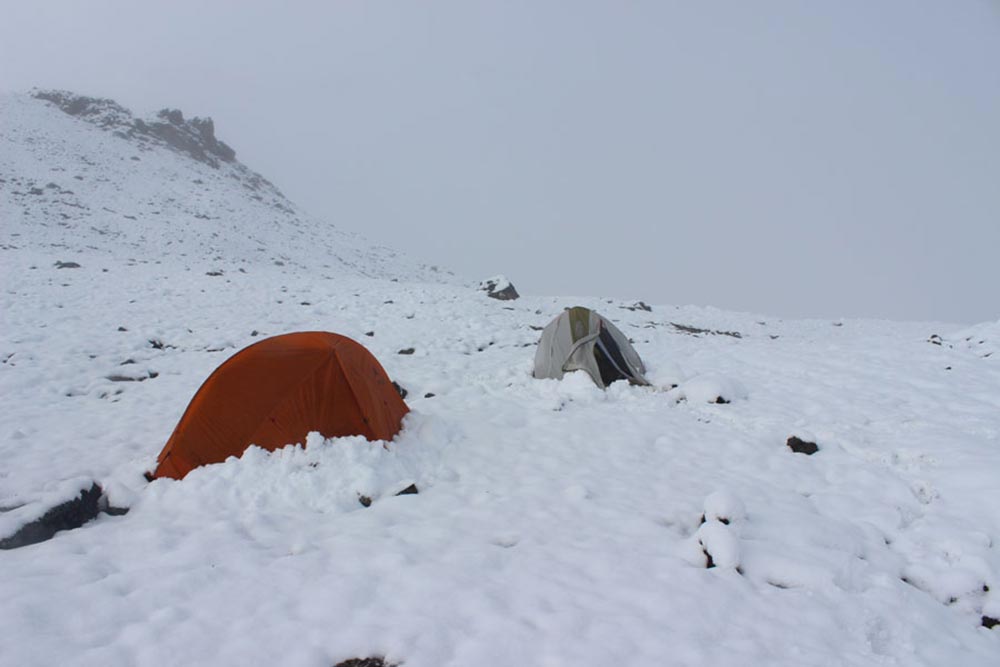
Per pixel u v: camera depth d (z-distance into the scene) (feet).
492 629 13.60
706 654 13.03
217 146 278.67
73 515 19.10
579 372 34.78
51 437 26.68
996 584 16.40
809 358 44.47
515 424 29.35
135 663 12.44
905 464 24.07
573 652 12.89
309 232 227.81
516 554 17.13
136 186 195.21
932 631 14.74
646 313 86.17
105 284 69.51
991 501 20.03
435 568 16.12
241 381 22.84
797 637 13.94
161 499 20.72
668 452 25.81
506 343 52.85
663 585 15.67
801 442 26.04
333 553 17.07
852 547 18.19
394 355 45.80
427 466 23.65
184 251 149.59
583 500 20.93
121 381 37.06
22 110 218.18
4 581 15.19
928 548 18.24
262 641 13.16
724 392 32.73
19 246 113.09
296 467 21.68
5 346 41.63
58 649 12.68
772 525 19.15
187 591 15.02
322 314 62.44
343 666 12.66
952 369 39.60
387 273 206.18
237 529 18.51
